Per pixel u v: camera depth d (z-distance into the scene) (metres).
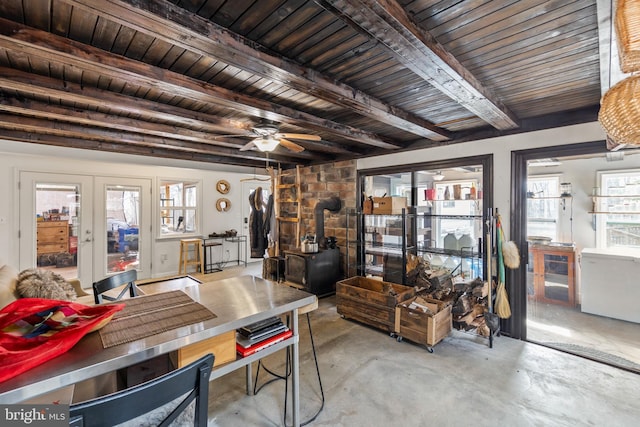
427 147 3.93
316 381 2.42
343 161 5.00
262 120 3.16
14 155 4.40
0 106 2.43
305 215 5.71
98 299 2.05
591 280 3.78
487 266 3.31
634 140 1.33
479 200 3.67
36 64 1.94
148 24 1.33
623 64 1.09
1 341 1.12
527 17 1.46
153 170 5.81
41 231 4.66
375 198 4.11
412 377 2.47
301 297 1.83
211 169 6.64
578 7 1.39
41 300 1.40
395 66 2.01
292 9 1.43
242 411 2.06
